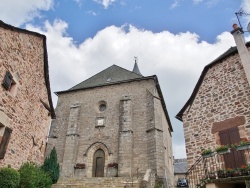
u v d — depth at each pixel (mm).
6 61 7051
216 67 10789
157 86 20281
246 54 9289
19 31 7793
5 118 6934
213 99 10281
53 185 11664
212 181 7539
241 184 7867
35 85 9195
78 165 17281
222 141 9141
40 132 9523
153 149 15961
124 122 17688
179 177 37406
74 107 19969
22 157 8062
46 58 9867
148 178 11844
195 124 10547
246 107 8836
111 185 11305
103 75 23719
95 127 18812
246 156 7879
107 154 17312
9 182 6250
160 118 17750
